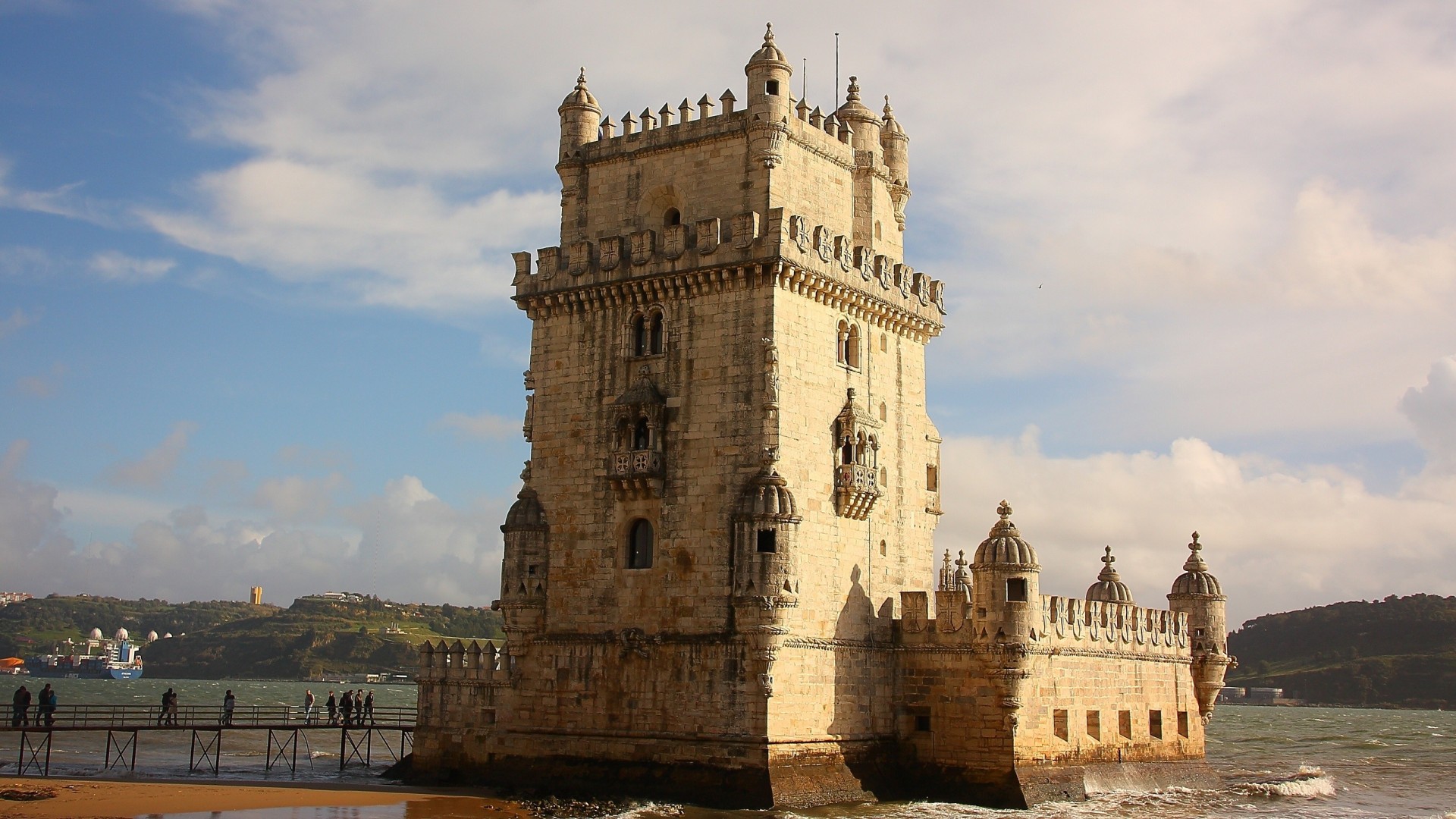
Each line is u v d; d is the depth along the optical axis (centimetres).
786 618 6350
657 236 6975
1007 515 6938
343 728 8631
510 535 7062
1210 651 8569
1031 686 6875
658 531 6719
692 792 6334
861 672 6875
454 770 7144
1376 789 9612
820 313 6906
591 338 7112
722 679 6388
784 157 6919
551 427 7156
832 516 6838
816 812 6294
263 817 5916
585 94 7525
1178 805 7388
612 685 6706
